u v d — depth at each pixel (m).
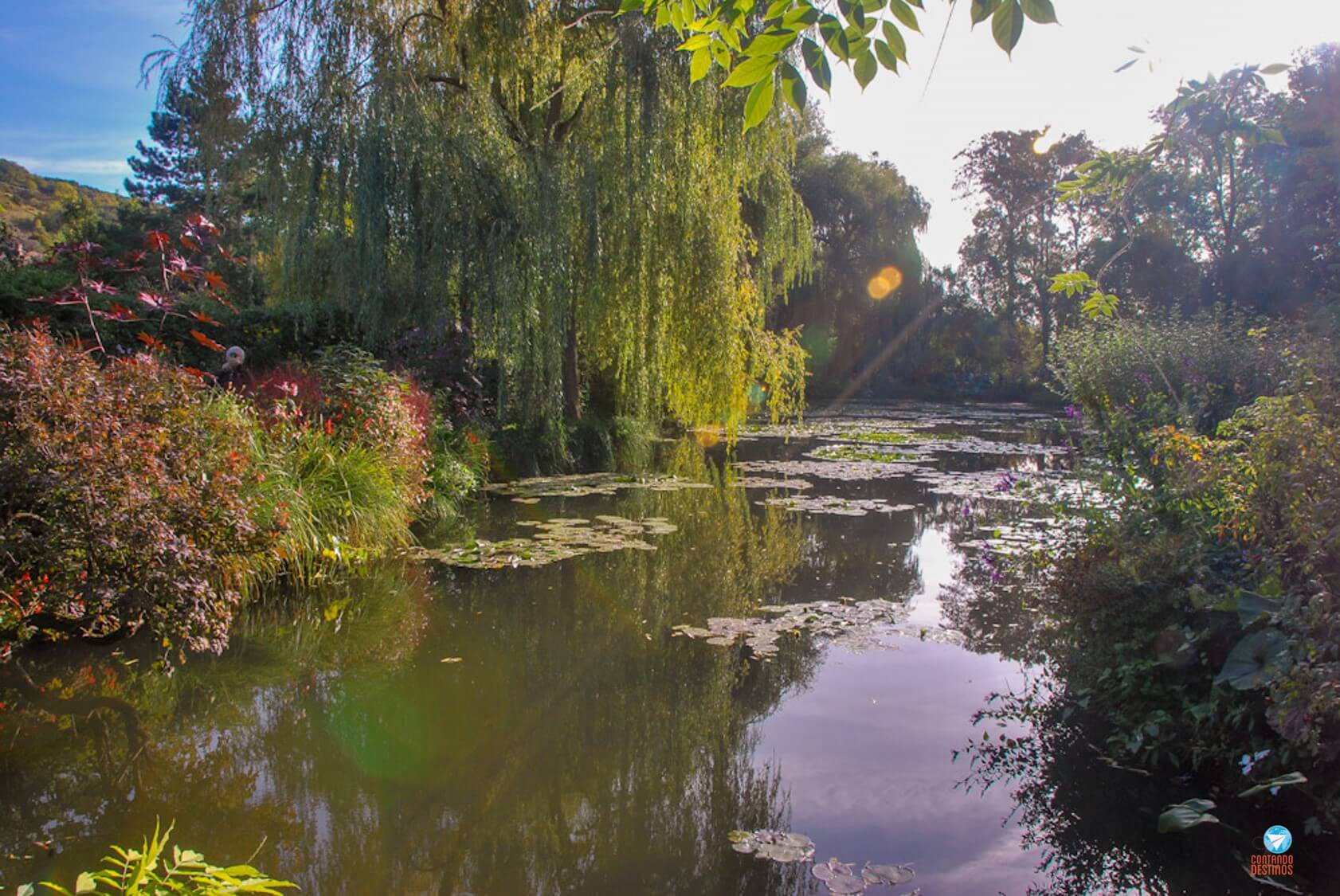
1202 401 5.87
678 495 10.64
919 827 3.12
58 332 7.49
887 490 11.38
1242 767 3.20
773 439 18.61
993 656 4.94
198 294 9.93
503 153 10.48
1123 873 2.80
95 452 3.88
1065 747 3.75
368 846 3.00
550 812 3.26
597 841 3.06
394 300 10.35
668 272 11.54
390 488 7.46
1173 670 3.63
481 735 3.90
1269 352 6.97
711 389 12.24
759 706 4.25
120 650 4.66
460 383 10.88
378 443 7.69
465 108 10.30
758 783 3.47
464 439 10.35
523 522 8.68
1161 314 10.33
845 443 17.97
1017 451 16.48
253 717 4.00
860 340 34.19
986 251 37.75
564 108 11.59
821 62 1.76
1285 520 3.26
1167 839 2.99
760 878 2.82
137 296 8.66
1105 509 4.61
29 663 4.46
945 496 10.89
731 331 11.95
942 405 32.69
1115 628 3.86
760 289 13.48
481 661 4.83
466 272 10.33
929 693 4.41
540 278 10.38
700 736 3.92
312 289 10.41
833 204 30.38
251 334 9.73
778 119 11.30
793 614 5.75
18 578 3.88
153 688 4.27
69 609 3.97
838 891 2.72
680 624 5.55
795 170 30.05
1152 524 4.18
